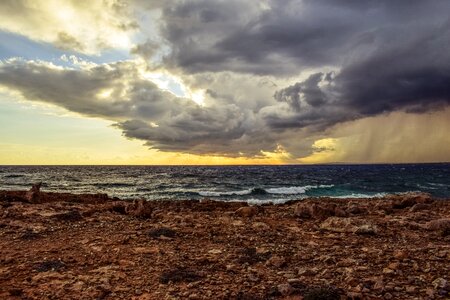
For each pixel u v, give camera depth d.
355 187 51.81
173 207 17.66
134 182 69.88
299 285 6.17
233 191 46.81
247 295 5.71
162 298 5.63
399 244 9.62
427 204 17.75
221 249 8.83
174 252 8.44
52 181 71.00
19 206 15.45
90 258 7.86
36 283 6.19
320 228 11.87
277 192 44.75
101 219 12.80
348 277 6.46
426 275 6.73
